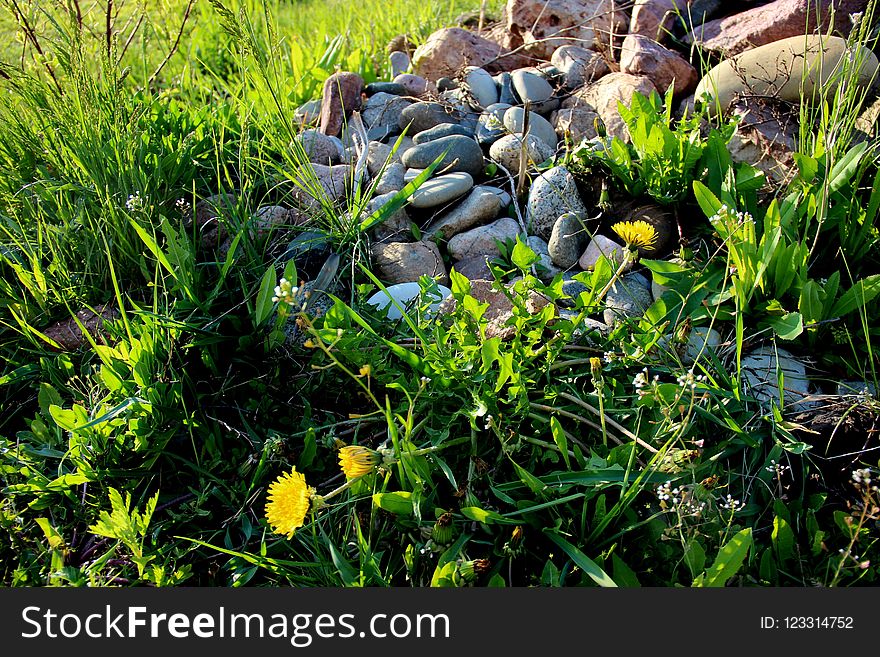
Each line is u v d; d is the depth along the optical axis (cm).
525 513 197
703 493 187
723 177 267
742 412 220
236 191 307
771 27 311
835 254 254
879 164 259
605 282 232
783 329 233
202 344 237
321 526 196
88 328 256
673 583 187
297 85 391
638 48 328
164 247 273
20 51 343
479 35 437
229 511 216
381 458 187
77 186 277
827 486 209
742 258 236
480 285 256
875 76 281
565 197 284
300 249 279
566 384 223
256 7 466
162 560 202
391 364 234
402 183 305
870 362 234
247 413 236
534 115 325
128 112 300
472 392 209
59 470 214
